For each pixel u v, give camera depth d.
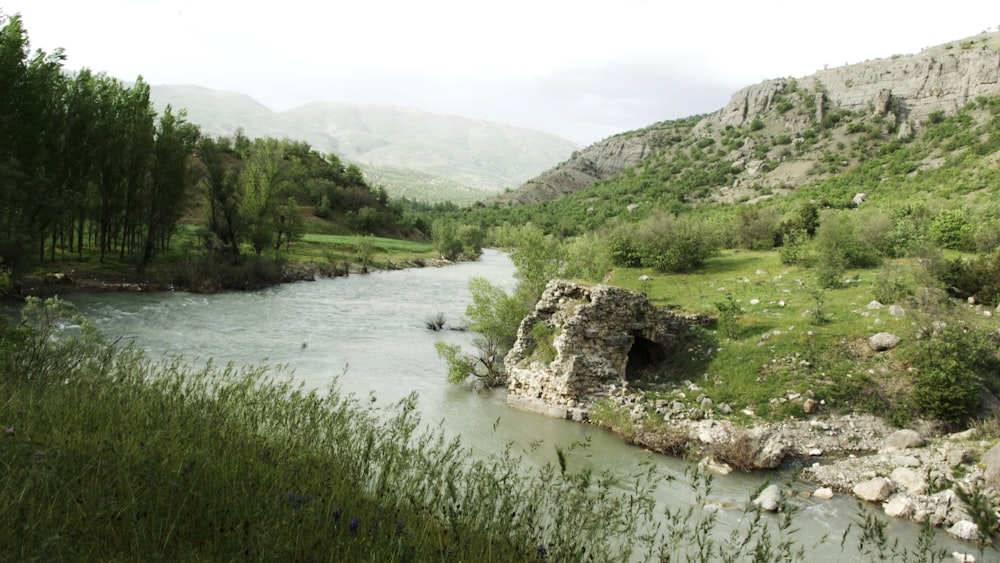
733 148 199.12
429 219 178.88
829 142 171.62
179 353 26.09
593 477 14.59
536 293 32.47
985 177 76.88
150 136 52.50
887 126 164.88
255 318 37.84
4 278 25.52
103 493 5.25
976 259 33.06
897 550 11.71
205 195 62.25
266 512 5.38
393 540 5.34
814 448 17.58
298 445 7.79
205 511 5.41
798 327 24.95
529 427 19.12
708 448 17.17
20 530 4.22
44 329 14.84
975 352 20.27
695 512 12.95
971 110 147.00
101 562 4.40
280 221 75.56
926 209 51.97
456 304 50.34
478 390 23.86
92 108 47.75
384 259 87.06
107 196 50.00
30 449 5.71
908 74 185.50
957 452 15.86
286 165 82.00
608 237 52.56
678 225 47.31
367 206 137.50
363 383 23.66
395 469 7.53
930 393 18.91
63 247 47.16
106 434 6.52
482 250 144.00
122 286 43.44
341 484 6.67
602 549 6.88
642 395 21.08
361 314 42.34
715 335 25.44
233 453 6.96
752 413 19.61
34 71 41.38
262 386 10.60
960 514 13.28
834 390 20.25
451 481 6.98
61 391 8.63
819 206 79.56
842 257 37.88
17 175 35.88
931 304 24.06
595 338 22.16
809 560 11.04
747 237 55.19
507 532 6.42
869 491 14.64
